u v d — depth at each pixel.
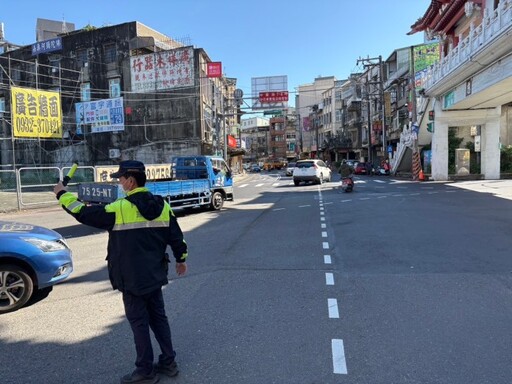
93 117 38.38
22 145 45.69
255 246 9.09
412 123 32.84
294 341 4.28
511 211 13.10
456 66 20.38
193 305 5.43
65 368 3.87
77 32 44.41
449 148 31.77
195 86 39.75
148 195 3.59
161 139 40.81
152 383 3.51
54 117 26.20
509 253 7.74
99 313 5.30
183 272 3.91
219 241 9.83
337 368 3.71
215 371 3.72
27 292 5.54
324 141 83.88
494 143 28.48
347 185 21.97
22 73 46.31
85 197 11.65
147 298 3.55
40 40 47.09
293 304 5.36
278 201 19.19
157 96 40.75
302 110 106.25
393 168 40.84
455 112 28.05
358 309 5.11
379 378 3.53
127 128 41.66
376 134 57.62
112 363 3.95
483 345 4.08
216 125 41.84
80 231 12.74
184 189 14.88
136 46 41.44
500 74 17.14
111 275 3.52
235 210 16.25
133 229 3.47
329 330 4.52
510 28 14.05
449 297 5.45
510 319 4.70
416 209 14.31
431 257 7.59
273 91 41.72
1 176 21.19
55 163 44.22
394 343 4.17
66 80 44.06
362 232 10.31
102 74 42.75
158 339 3.67
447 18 26.11
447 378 3.50
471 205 14.93
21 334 4.70
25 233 5.78
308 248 8.69
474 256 7.58
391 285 6.02
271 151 120.62
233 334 4.49
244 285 6.24
